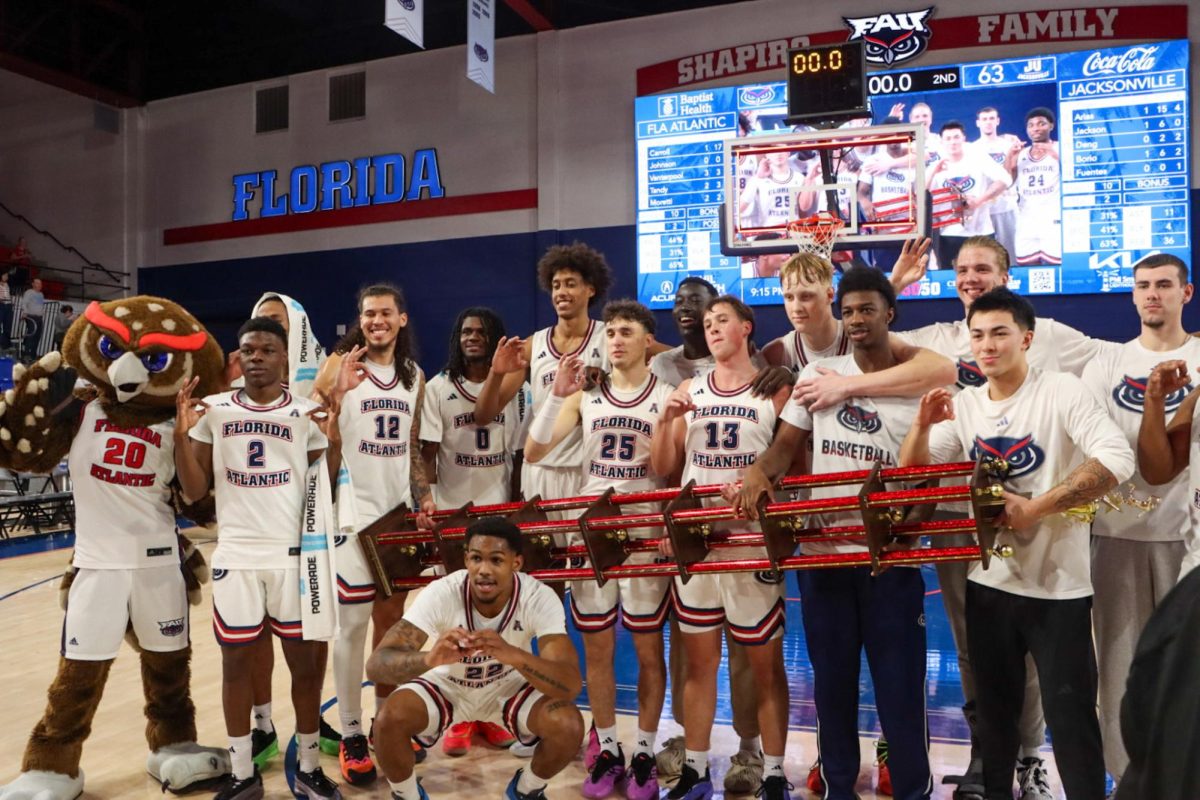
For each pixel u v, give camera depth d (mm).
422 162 13742
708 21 12203
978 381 3488
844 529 2996
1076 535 2771
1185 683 1280
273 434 3408
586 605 3562
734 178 10375
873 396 3070
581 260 4160
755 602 3246
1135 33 10547
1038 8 10875
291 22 14492
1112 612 3074
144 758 3916
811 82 8023
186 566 3824
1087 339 3580
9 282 14438
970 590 2953
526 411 4332
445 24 13711
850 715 3061
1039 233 10766
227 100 14906
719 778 3670
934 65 11094
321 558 3387
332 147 14273
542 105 12969
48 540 10438
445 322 13609
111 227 15500
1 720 4383
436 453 4273
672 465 3500
